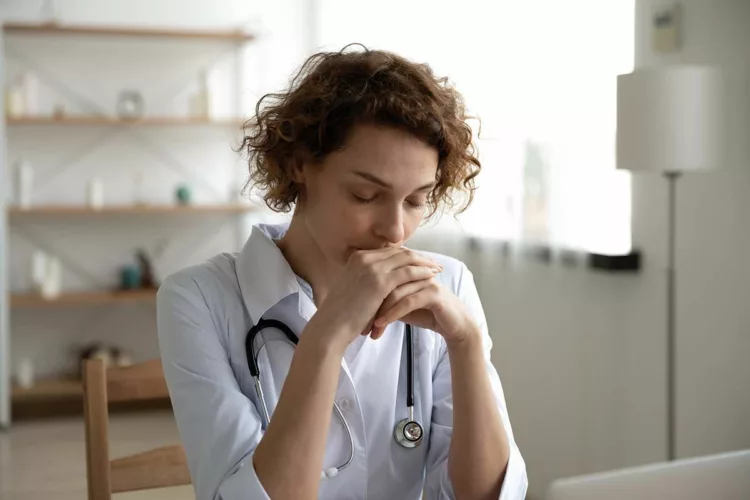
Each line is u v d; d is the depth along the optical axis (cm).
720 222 245
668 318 250
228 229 519
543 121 326
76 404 488
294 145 107
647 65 275
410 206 109
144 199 508
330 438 118
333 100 103
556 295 327
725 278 244
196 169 513
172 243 515
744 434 240
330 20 456
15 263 498
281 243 126
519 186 347
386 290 107
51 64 495
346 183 104
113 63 502
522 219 346
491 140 360
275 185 114
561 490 88
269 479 102
